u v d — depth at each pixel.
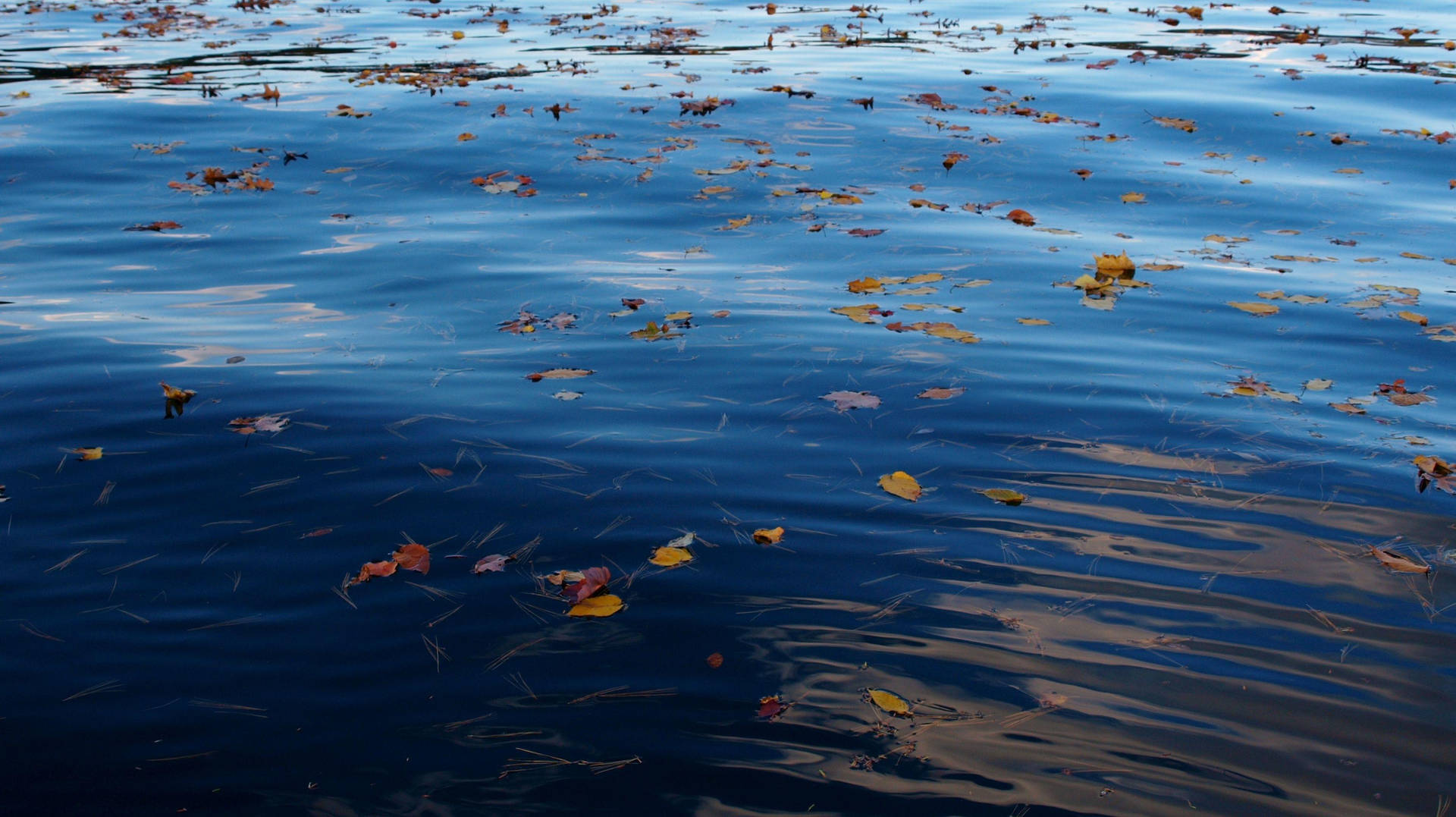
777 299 5.83
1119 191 8.05
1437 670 2.93
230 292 5.95
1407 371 4.95
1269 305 5.76
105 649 2.99
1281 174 8.48
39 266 6.34
